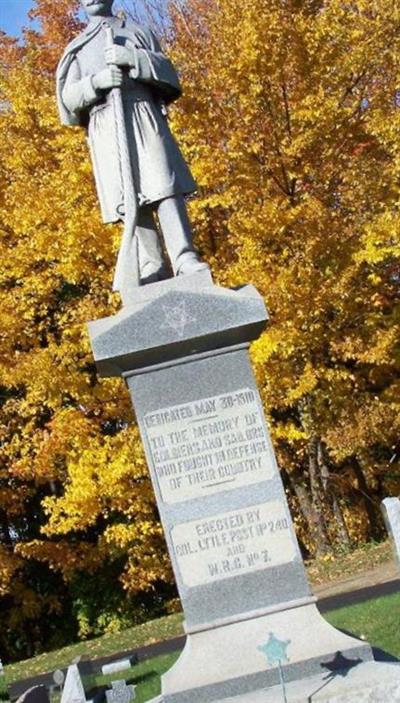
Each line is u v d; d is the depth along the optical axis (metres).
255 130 20.73
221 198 19.86
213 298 8.73
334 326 21.48
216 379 8.81
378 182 20.98
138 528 23.02
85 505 21.72
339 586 18.52
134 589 25.02
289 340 19.75
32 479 25.70
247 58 20.06
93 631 28.02
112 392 21.44
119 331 8.70
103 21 9.88
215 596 8.55
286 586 8.54
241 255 20.08
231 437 8.76
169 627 19.53
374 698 7.52
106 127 9.57
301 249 20.38
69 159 20.25
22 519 29.27
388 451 29.19
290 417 24.97
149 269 9.55
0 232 22.36
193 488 8.70
